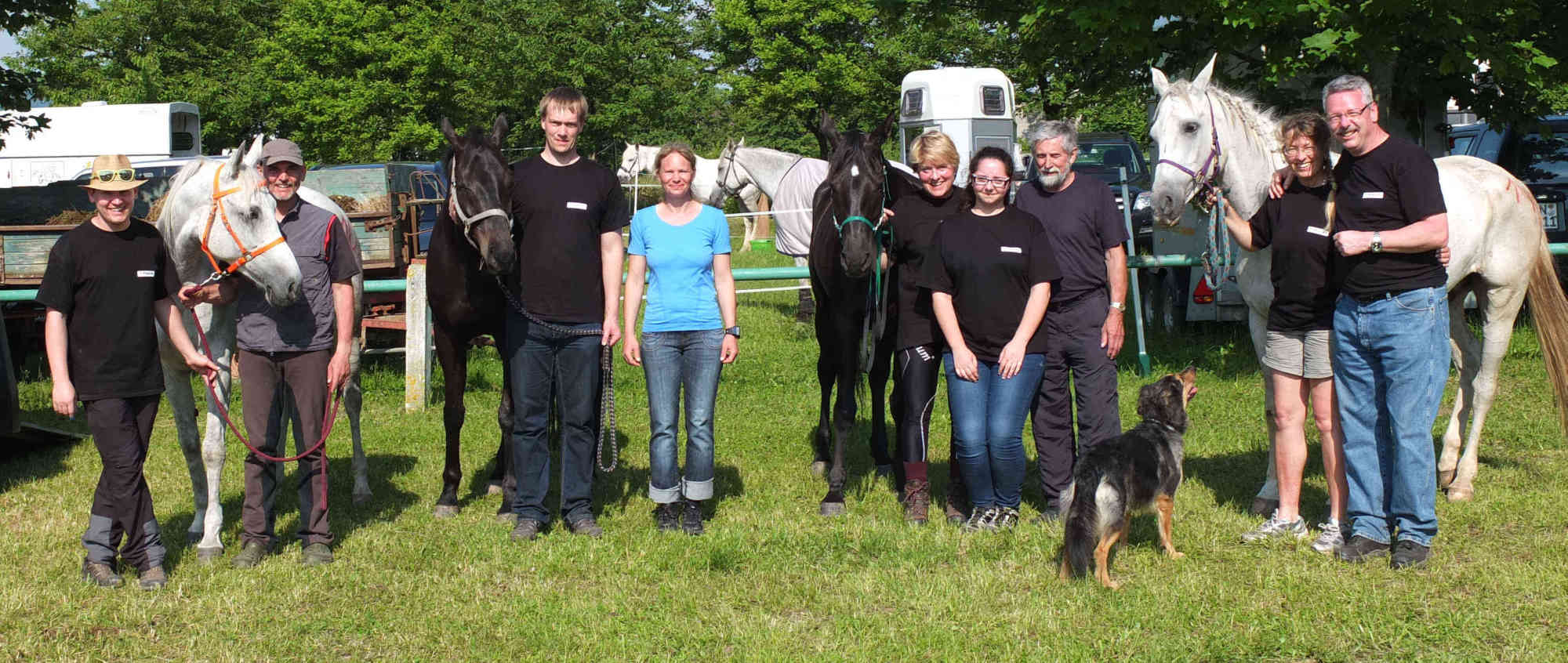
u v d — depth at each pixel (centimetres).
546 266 532
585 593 476
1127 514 468
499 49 3344
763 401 944
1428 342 467
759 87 3422
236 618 446
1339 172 483
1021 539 522
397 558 527
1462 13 834
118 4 4194
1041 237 516
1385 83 944
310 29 3356
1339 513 517
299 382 510
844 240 543
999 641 412
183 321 523
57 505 636
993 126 1786
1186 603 441
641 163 2138
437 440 809
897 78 3291
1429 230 452
